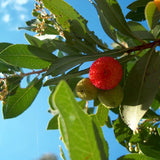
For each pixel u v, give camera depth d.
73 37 0.22
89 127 0.11
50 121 0.23
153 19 0.17
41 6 0.22
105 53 0.20
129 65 0.26
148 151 0.20
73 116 0.10
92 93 0.18
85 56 0.20
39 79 0.22
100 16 0.21
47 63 0.22
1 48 0.23
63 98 0.10
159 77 0.16
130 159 0.18
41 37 0.25
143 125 0.22
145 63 0.17
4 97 0.21
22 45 0.21
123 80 0.20
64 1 0.21
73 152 0.10
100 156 0.11
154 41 0.19
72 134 0.10
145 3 0.23
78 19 0.22
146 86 0.17
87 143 0.11
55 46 0.23
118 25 0.19
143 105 0.16
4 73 0.23
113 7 0.19
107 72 0.17
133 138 0.22
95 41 0.22
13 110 0.23
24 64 0.22
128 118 0.17
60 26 0.22
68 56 0.20
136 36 0.19
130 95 0.17
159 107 0.24
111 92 0.18
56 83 0.20
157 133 0.22
